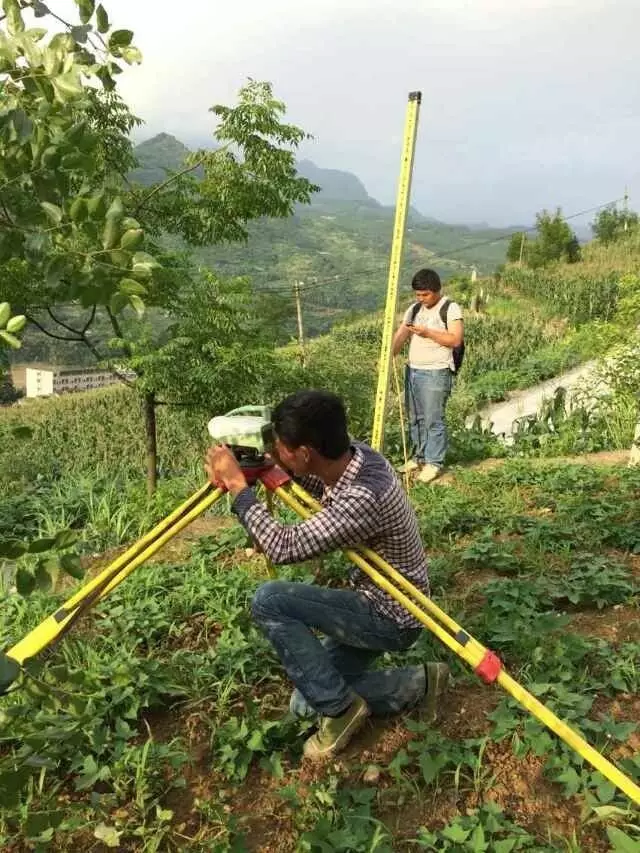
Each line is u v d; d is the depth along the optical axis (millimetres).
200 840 2850
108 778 3150
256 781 3215
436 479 7613
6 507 8344
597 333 11594
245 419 2857
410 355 7590
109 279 1780
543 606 4605
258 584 4801
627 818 2830
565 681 3570
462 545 5680
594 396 10844
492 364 20391
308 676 3135
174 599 4723
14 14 1876
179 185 7633
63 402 21672
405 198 4250
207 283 7688
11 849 2850
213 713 3611
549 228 40188
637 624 4242
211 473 2873
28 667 1850
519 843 2717
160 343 7527
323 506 3016
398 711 3445
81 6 1932
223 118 7332
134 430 15320
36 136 1746
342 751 3344
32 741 1848
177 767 3186
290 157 7656
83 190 1778
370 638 3207
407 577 3166
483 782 3102
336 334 24422
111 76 2029
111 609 4555
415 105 4145
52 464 13008
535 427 10391
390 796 3064
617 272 33000
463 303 34031
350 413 10984
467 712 3555
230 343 7641
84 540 6742
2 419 17734
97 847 2883
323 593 3172
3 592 4828
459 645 2742
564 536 5605
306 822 2932
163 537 2752
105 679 3662
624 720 3457
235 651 3881
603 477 7082
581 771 3051
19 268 5781
